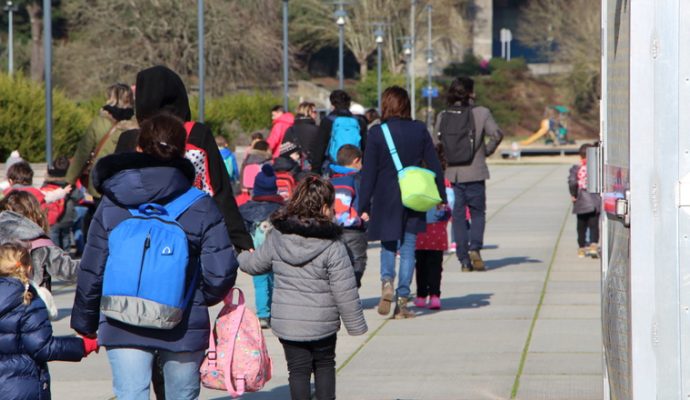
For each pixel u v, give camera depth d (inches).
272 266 470.6
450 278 986.7
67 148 2007.9
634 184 310.2
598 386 564.4
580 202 1125.1
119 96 669.9
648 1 307.9
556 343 681.6
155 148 373.7
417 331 731.4
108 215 373.7
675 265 309.4
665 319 310.2
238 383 413.7
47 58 1499.8
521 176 3063.5
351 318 462.9
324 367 477.1
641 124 309.7
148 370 374.3
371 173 745.0
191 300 374.0
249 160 1248.2
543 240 1317.7
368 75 6550.2
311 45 6796.3
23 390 406.3
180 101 466.0
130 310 359.6
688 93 307.6
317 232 458.6
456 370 609.9
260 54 4768.7
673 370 310.2
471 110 998.4
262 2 5027.1
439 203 751.1
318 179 468.4
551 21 7116.1
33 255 554.3
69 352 411.8
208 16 4621.1
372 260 1154.7
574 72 6815.9
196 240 374.0
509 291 904.3
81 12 5012.3
